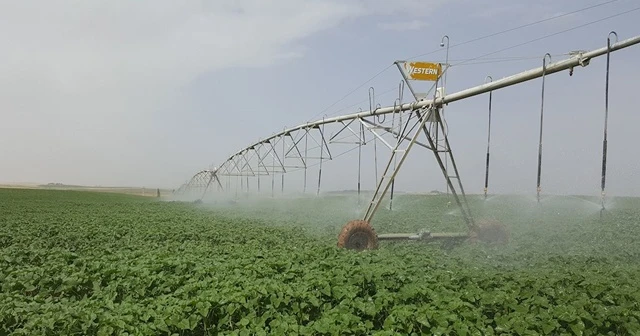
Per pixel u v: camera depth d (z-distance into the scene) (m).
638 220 30.73
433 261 14.77
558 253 18.31
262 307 10.04
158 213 40.62
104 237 22.16
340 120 28.02
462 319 9.28
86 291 12.37
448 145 19.50
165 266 13.28
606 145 13.85
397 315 9.00
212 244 20.75
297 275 12.41
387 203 48.38
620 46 13.29
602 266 15.40
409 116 20.14
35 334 9.02
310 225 29.80
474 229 20.19
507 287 11.09
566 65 14.66
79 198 75.06
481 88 17.47
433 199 53.66
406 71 19.64
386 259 14.48
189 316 9.48
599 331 9.50
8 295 11.29
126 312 9.70
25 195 76.69
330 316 9.19
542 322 9.16
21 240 22.22
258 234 23.25
